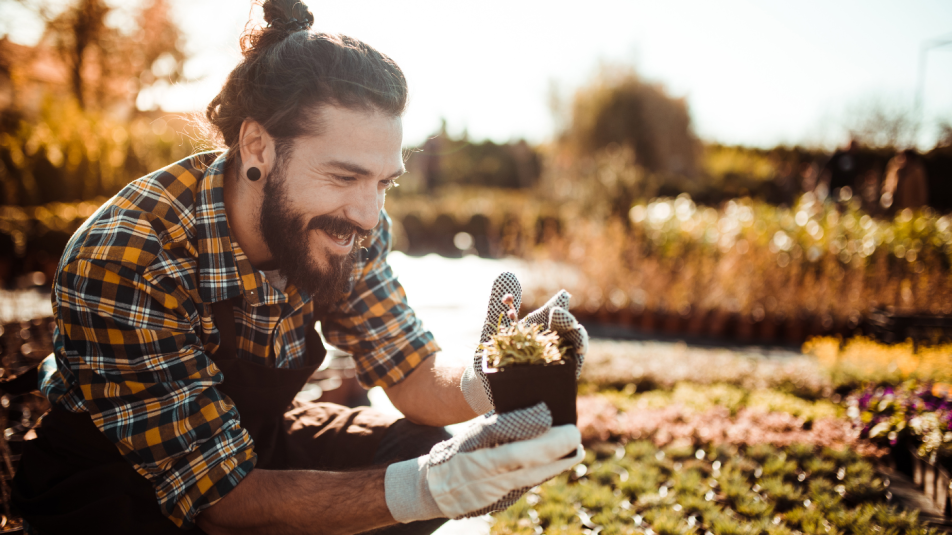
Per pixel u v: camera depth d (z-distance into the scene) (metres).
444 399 1.36
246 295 1.21
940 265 5.53
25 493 1.21
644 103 17.47
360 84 1.07
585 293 6.23
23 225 6.68
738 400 2.98
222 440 1.08
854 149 8.78
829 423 2.69
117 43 13.40
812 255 5.73
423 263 10.05
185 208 1.16
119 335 1.05
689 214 6.91
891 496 2.14
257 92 1.11
